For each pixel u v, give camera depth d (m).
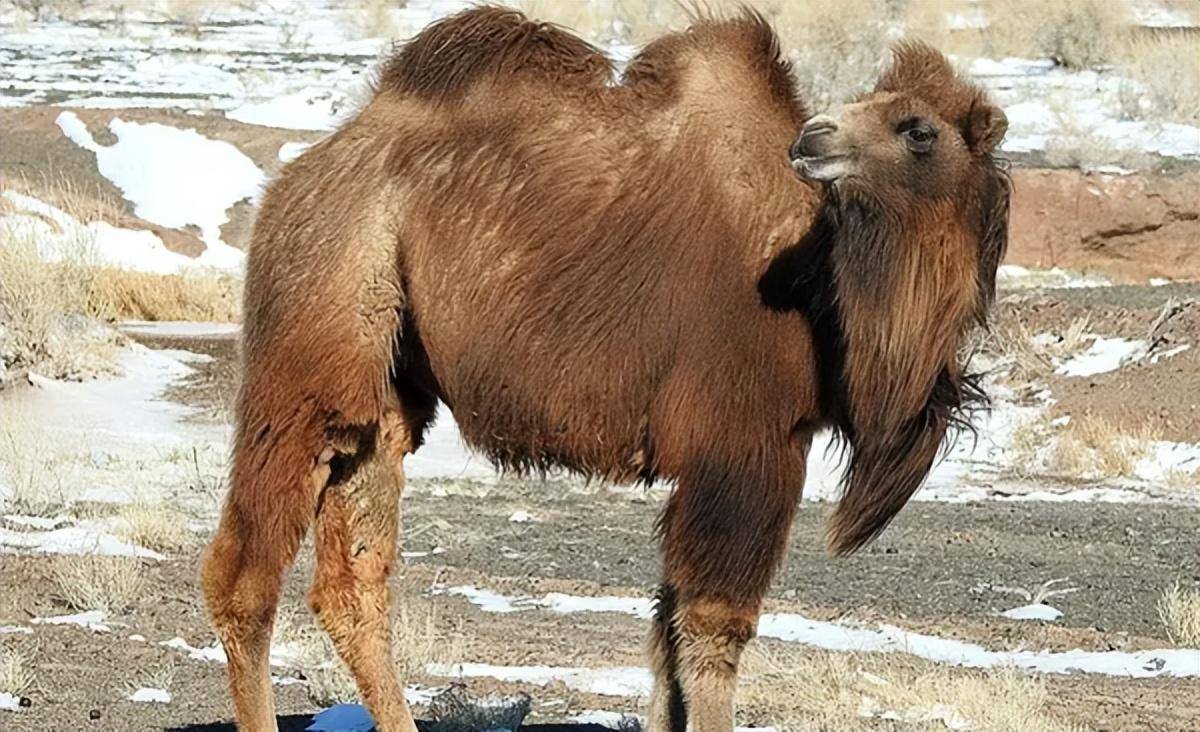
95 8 95.25
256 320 19.80
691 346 18.80
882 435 18.75
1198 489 41.53
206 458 39.94
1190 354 47.69
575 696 23.34
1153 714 23.44
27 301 48.09
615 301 19.00
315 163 20.05
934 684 23.78
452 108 19.89
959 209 18.36
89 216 63.97
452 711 21.53
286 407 19.47
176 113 71.31
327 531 20.05
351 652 19.97
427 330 19.67
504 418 19.64
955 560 34.28
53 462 37.41
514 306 19.23
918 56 18.86
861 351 18.47
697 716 18.83
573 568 32.72
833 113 18.27
